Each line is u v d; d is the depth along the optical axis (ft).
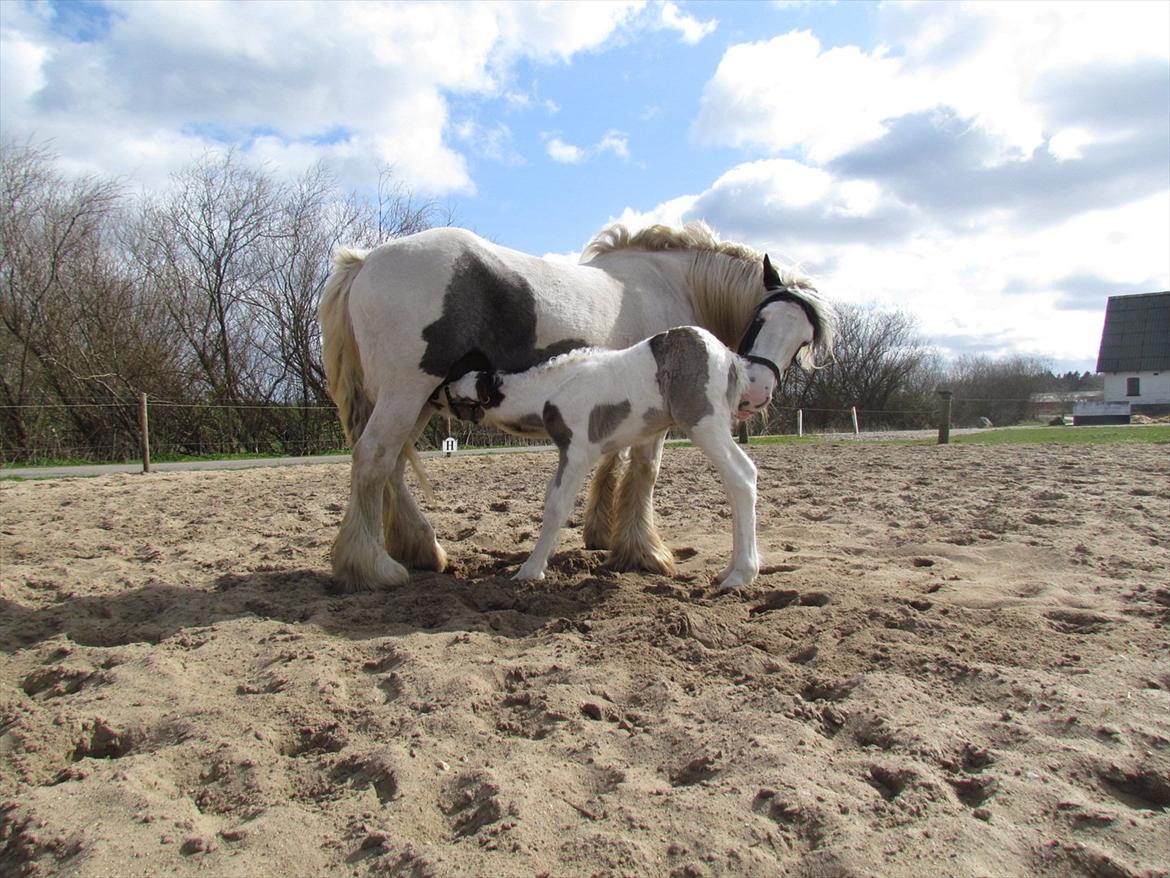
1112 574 15.80
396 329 14.73
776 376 17.03
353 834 6.72
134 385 74.08
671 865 6.17
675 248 18.74
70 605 14.10
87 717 9.01
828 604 13.35
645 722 8.92
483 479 38.60
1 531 22.97
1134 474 33.60
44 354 71.26
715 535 21.24
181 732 8.76
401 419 15.08
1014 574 15.92
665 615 12.25
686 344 14.56
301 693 9.71
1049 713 8.90
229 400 83.51
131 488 36.06
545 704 9.21
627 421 14.90
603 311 16.39
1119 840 6.48
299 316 88.63
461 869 6.08
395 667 10.69
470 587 15.10
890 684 9.60
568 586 15.02
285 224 87.81
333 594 14.99
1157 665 10.38
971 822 6.70
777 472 38.24
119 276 79.30
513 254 15.72
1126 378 176.14
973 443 62.13
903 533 20.65
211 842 6.60
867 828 6.62
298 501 30.45
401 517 16.98
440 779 7.59
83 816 7.02
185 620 13.10
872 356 160.45
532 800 7.06
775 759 7.74
